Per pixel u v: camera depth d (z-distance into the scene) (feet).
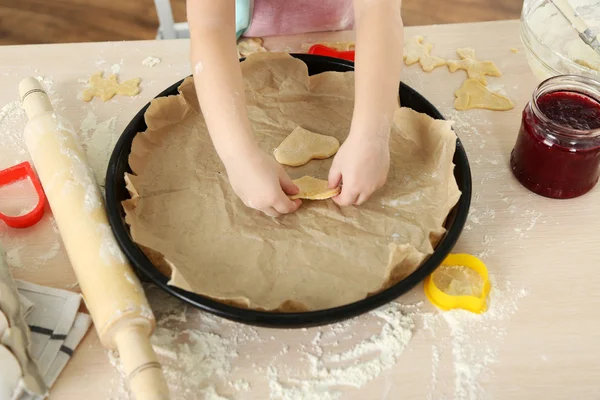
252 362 2.16
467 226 2.54
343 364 2.15
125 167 2.60
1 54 3.34
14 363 1.99
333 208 2.50
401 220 2.44
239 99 2.40
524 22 3.09
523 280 2.36
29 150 2.65
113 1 6.28
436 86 3.14
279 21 3.42
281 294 2.21
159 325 2.25
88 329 2.23
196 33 2.49
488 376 2.10
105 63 3.28
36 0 6.28
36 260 2.46
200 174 2.63
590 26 3.19
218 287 2.22
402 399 2.05
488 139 2.88
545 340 2.19
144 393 1.90
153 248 2.30
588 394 2.05
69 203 2.34
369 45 2.48
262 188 2.28
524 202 2.63
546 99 2.58
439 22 6.00
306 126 2.83
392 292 2.09
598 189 2.68
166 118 2.80
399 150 2.71
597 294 2.32
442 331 2.23
